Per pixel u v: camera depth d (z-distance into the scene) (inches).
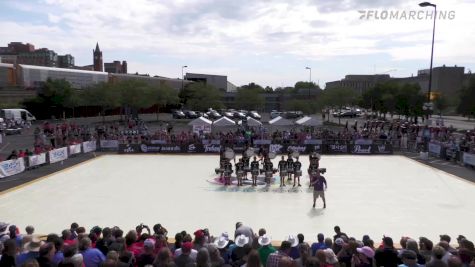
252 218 626.8
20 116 2122.3
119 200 731.4
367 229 579.2
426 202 723.4
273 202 723.4
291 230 572.4
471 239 538.3
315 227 586.2
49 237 324.2
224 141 1349.7
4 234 374.9
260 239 340.5
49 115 2608.3
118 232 359.3
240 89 3353.8
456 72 4269.2
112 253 268.2
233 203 715.4
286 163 870.4
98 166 1098.1
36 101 2522.1
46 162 1104.8
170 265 254.2
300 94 4325.8
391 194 782.5
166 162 1176.2
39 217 626.2
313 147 1348.4
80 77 3221.0
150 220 614.9
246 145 1342.3
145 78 3624.5
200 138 1387.8
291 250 340.5
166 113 3533.5
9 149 1358.3
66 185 852.6
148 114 3329.2
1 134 1604.3
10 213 646.5
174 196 763.4
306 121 1450.5
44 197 748.6
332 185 862.5
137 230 398.9
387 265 308.5
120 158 1251.8
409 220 619.8
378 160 1220.5
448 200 737.6
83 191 799.1
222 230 570.9
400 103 2407.7
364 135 1417.3
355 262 313.0
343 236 381.4
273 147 1349.7
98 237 371.2
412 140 1439.5
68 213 648.4
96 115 3031.5
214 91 3002.0
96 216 633.6
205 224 597.0
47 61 6589.6
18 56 6624.0
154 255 306.0
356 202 723.4
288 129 2060.8
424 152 1275.8
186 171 1028.5
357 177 949.2
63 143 1318.9
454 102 3275.1
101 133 1546.5
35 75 2859.3
